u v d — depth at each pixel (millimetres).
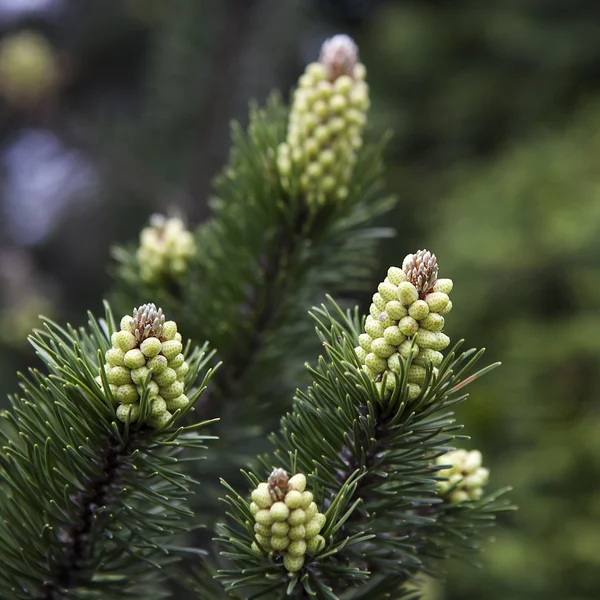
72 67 2803
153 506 768
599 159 2406
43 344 728
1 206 3137
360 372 722
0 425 848
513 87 3229
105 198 3086
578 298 2086
